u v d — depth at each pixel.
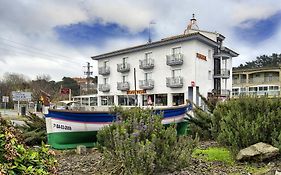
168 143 6.19
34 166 3.25
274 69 66.56
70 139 10.73
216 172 6.63
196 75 42.44
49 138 10.87
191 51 42.53
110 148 7.18
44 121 12.41
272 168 6.63
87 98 62.09
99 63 58.47
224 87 49.09
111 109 8.70
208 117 11.76
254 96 8.66
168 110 12.29
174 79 43.78
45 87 83.06
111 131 7.23
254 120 8.02
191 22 51.38
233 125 8.19
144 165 5.65
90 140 11.01
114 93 54.97
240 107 8.45
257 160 7.26
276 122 7.84
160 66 46.59
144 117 7.35
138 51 50.12
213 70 47.06
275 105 8.17
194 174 6.44
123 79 53.34
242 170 6.74
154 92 47.34
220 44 48.91
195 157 8.04
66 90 70.44
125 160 6.00
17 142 3.43
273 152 7.25
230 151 8.09
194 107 12.98
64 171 7.38
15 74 103.81
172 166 6.12
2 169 2.77
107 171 7.02
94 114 10.76
